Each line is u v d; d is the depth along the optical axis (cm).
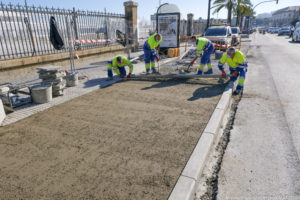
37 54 979
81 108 459
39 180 242
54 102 499
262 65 937
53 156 287
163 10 1204
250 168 269
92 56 1185
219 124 379
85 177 244
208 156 300
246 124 388
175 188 221
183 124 369
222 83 628
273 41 2367
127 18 1453
